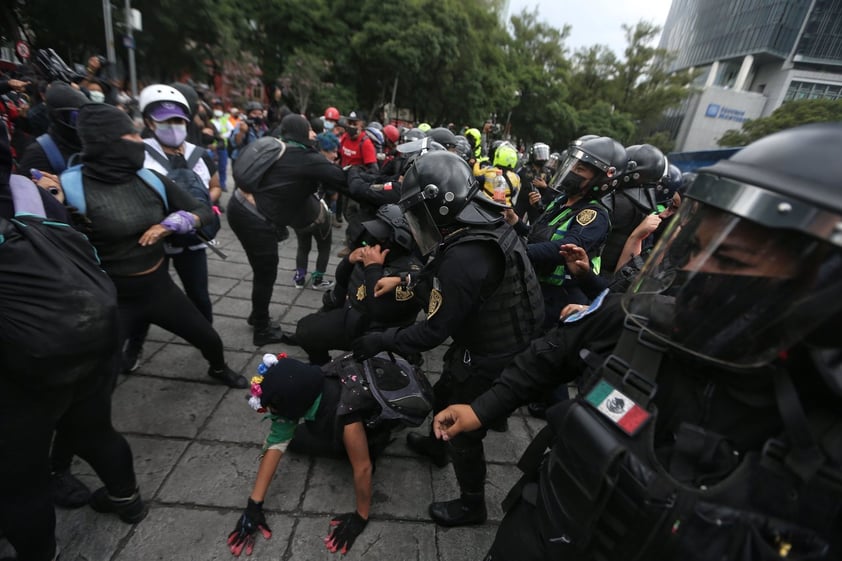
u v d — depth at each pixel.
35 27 13.48
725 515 0.66
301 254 4.25
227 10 15.38
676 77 52.09
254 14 19.84
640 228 2.40
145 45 13.28
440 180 1.46
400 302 2.09
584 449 0.80
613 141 2.33
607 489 0.76
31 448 1.25
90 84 4.29
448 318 1.41
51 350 1.15
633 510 0.73
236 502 1.90
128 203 1.89
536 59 48.72
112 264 1.92
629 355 0.84
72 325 1.18
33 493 1.30
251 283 4.22
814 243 0.62
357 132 5.72
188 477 1.99
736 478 0.67
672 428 0.78
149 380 2.61
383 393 1.86
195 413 2.40
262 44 21.14
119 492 1.64
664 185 3.27
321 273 4.29
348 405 1.77
